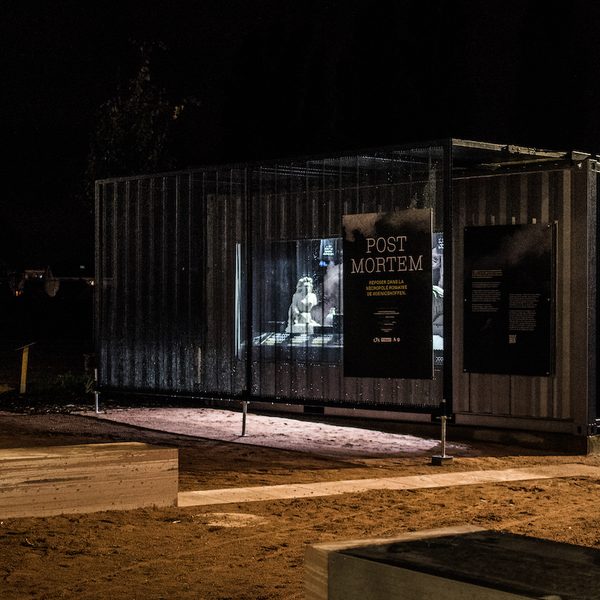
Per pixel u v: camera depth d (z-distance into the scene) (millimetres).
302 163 13852
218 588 6031
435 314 14312
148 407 17453
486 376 14148
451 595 2988
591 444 13211
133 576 6270
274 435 14164
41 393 19250
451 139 12094
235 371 15062
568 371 13430
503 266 13906
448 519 8367
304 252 14469
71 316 52469
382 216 12883
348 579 3240
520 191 13875
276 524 7945
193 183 15008
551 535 7855
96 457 8102
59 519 7797
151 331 15391
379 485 10086
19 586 5996
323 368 13953
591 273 13328
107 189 15922
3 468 7676
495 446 13664
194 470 10922
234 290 15180
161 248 15289
